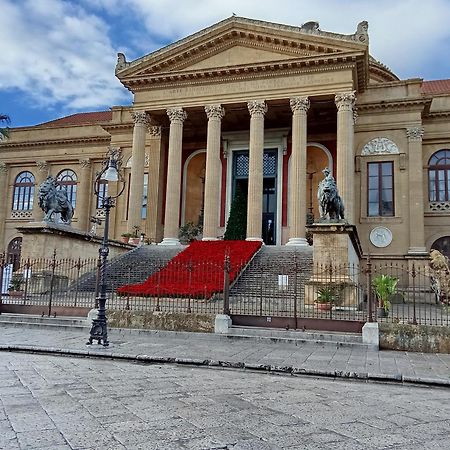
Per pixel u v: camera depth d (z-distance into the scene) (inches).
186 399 286.0
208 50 1240.2
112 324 618.2
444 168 1315.2
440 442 221.8
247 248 1016.2
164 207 1389.0
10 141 1772.9
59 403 264.2
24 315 669.3
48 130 1752.0
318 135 1375.5
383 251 1245.7
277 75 1181.1
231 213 1368.1
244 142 1427.2
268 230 1375.5
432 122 1332.4
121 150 1499.8
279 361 426.0
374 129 1295.5
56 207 959.0
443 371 399.2
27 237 909.2
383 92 1300.4
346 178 1091.9
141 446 200.8
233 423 238.2
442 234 1286.9
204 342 538.0
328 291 686.5
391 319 598.2
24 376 339.0
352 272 815.7
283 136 1376.7
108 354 444.5
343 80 1133.1
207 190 1184.8
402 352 503.2
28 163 1777.8
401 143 1275.8
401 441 220.5
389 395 324.5
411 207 1238.3
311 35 1141.7
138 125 1270.9
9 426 220.2
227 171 1425.9
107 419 236.8
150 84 1274.6
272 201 1389.0
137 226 1230.9
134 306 686.5
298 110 1149.7
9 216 1772.9
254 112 1182.9
